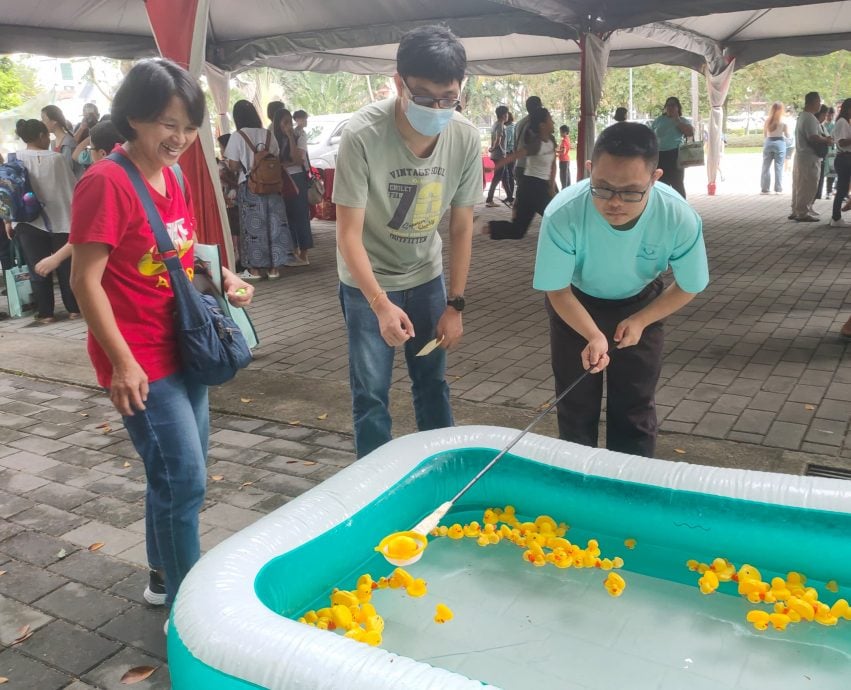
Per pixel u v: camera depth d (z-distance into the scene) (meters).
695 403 4.27
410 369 3.20
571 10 9.64
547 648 2.20
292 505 2.49
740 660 2.13
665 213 2.47
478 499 3.01
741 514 2.55
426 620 2.34
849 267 7.79
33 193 6.49
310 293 7.74
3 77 28.44
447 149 2.77
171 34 5.74
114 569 2.87
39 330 6.62
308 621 2.26
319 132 16.53
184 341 2.23
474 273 8.48
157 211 2.16
